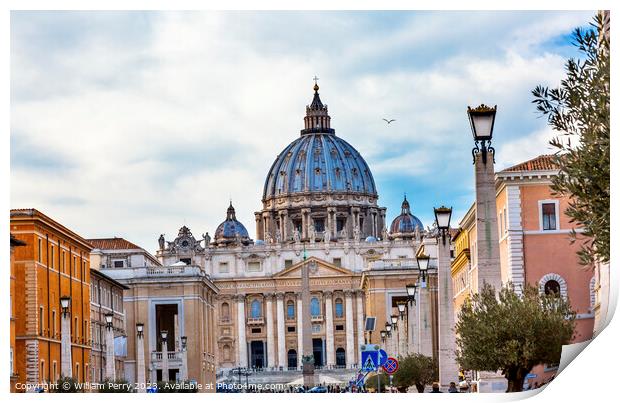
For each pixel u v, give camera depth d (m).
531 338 44.22
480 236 44.06
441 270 56.31
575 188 36.06
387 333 135.25
